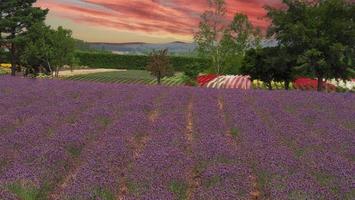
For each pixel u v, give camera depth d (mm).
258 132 10930
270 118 13461
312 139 10172
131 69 83438
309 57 41281
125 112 13734
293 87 45438
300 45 42719
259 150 8898
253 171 8188
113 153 8508
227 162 8383
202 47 74062
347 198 6457
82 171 7402
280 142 9984
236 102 16938
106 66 84000
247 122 12352
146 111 14617
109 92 19578
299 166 7801
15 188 6496
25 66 55531
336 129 11625
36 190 6582
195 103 16656
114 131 10711
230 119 13094
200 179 7484
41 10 56062
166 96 18781
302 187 6547
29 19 54219
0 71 58469
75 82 24500
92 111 13578
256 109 15484
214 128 11586
